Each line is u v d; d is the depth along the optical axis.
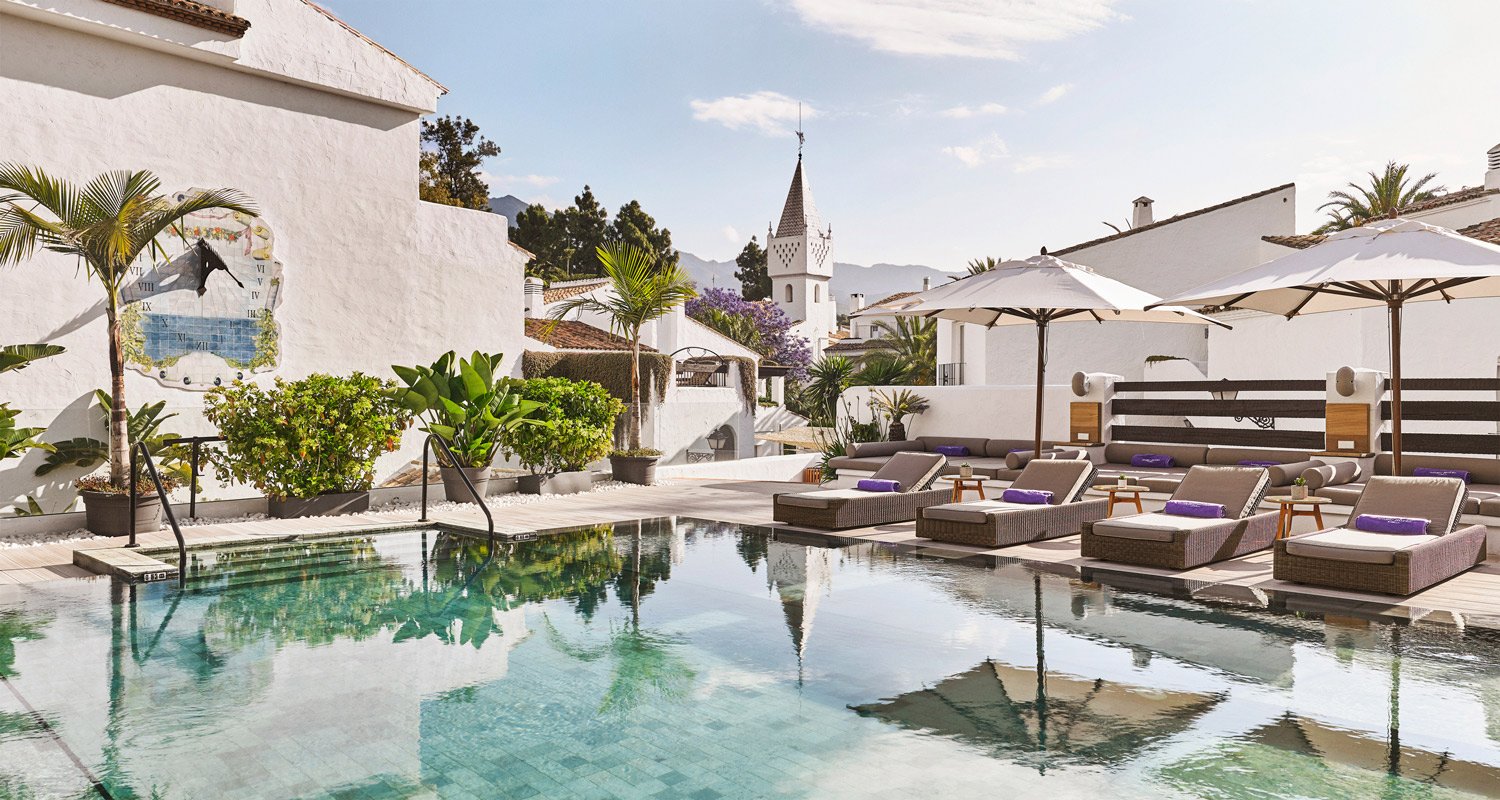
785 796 3.30
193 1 11.66
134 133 11.43
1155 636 5.52
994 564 7.93
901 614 6.12
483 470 12.66
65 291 10.80
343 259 13.72
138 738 3.88
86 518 9.80
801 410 39.00
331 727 4.01
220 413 10.79
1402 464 9.77
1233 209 22.27
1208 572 7.55
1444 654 5.09
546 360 20.55
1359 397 10.02
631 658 5.09
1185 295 8.81
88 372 11.00
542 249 65.19
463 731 3.97
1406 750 3.71
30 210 10.48
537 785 3.41
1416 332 14.73
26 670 4.84
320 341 13.43
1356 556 6.61
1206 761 3.60
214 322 12.16
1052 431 15.03
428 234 15.48
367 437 11.31
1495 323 13.62
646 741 3.85
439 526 10.24
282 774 3.51
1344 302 9.96
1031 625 5.80
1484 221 16.27
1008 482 12.14
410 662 5.00
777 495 10.38
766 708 4.25
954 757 3.67
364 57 13.69
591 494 13.72
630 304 15.62
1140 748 3.75
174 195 11.77
